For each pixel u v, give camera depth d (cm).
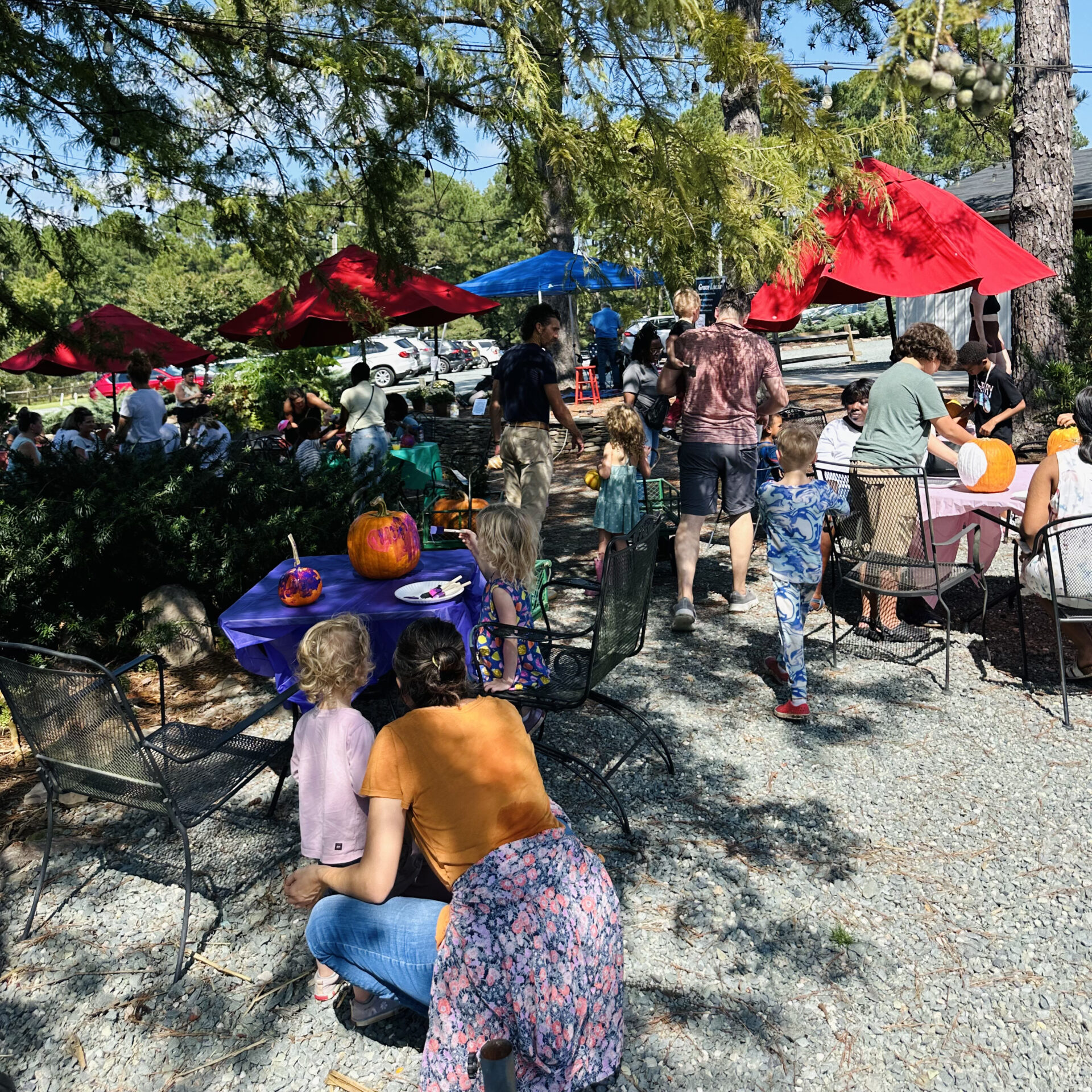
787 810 407
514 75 534
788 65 509
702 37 498
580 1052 242
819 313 3619
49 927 357
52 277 671
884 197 623
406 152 614
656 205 557
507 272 1589
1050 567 460
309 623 415
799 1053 283
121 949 343
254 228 624
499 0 510
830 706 502
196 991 320
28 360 1030
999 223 1648
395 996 271
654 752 461
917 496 523
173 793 359
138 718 528
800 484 468
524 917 236
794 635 475
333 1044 295
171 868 390
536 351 710
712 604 673
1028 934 325
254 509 689
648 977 315
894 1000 301
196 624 608
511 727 263
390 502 741
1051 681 516
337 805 296
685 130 546
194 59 614
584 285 642
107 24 592
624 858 379
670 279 592
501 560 390
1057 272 910
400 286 715
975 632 592
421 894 300
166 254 664
